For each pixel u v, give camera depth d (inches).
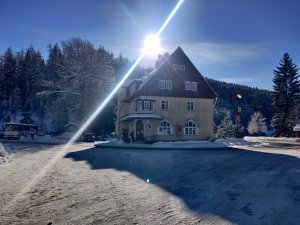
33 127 2760.8
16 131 2226.9
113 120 2755.9
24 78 4323.3
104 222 261.3
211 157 858.1
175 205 318.3
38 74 3809.1
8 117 4028.1
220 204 322.3
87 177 503.8
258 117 4515.3
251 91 6515.8
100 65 2272.4
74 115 2728.8
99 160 780.6
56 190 397.1
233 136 2073.1
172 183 448.1
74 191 390.6
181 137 1748.3
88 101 2197.3
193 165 669.9
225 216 279.1
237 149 1230.9
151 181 465.7
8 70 4429.1
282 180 464.4
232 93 6314.0
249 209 302.0
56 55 3912.4
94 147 1353.3
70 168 620.4
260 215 281.7
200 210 299.3
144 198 350.9
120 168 621.0
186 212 292.4
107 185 432.8
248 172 553.3
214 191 388.5
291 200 336.8
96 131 2689.5
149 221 264.1
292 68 2898.6
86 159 805.9
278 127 2837.1
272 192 379.2
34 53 4864.7
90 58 2268.7
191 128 1779.0
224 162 726.5
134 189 403.5
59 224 257.3
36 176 512.4
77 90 2176.4
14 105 4220.0
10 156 852.0
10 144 1533.0
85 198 351.3
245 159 796.6
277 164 676.7
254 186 419.2
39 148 1248.8
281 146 1461.6
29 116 3713.1
